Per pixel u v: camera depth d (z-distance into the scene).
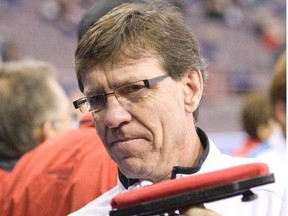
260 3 26.64
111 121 2.71
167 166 2.85
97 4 3.76
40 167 4.00
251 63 23.64
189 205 2.32
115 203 2.38
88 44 2.76
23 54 20.58
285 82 4.99
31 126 5.05
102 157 3.84
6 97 5.05
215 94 19.66
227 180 2.31
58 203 3.90
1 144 5.01
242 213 2.86
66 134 4.07
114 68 2.72
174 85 2.80
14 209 4.05
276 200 2.90
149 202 2.34
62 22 22.14
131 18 2.80
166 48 2.78
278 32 25.39
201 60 2.96
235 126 18.53
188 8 25.19
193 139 2.95
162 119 2.75
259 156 6.17
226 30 24.92
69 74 15.30
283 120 5.04
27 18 21.78
